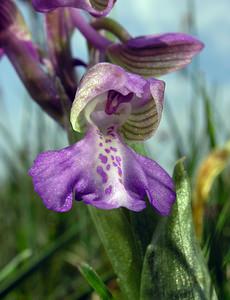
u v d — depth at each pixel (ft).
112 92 0.22
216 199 0.28
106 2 0.22
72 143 0.21
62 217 0.35
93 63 0.24
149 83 0.21
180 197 0.20
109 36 0.25
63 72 0.23
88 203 0.19
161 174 0.20
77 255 0.34
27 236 0.34
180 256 0.20
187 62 0.24
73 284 0.33
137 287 0.21
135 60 0.24
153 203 0.20
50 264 0.33
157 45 0.24
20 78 0.24
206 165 0.26
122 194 0.20
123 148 0.21
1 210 0.39
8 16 0.25
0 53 0.29
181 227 0.20
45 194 0.19
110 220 0.21
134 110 0.22
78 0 0.22
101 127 0.22
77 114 0.21
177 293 0.20
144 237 0.21
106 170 0.20
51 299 0.32
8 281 0.28
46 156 0.20
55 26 0.23
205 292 0.20
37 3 0.22
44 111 0.23
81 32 0.24
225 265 0.22
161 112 0.22
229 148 0.26
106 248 0.21
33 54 0.24
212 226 0.23
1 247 0.39
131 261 0.21
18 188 0.38
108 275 0.27
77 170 0.20
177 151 0.32
